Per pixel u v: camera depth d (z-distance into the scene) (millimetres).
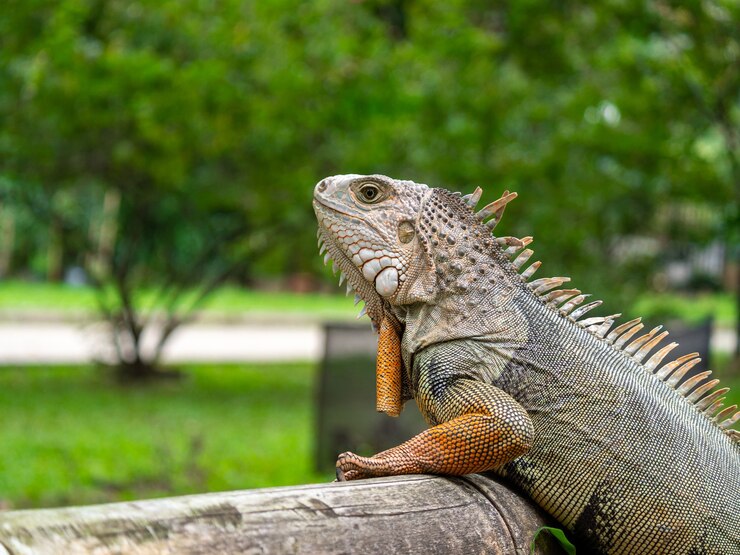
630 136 12016
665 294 24047
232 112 11000
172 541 2104
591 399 2932
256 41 10867
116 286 14516
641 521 2865
